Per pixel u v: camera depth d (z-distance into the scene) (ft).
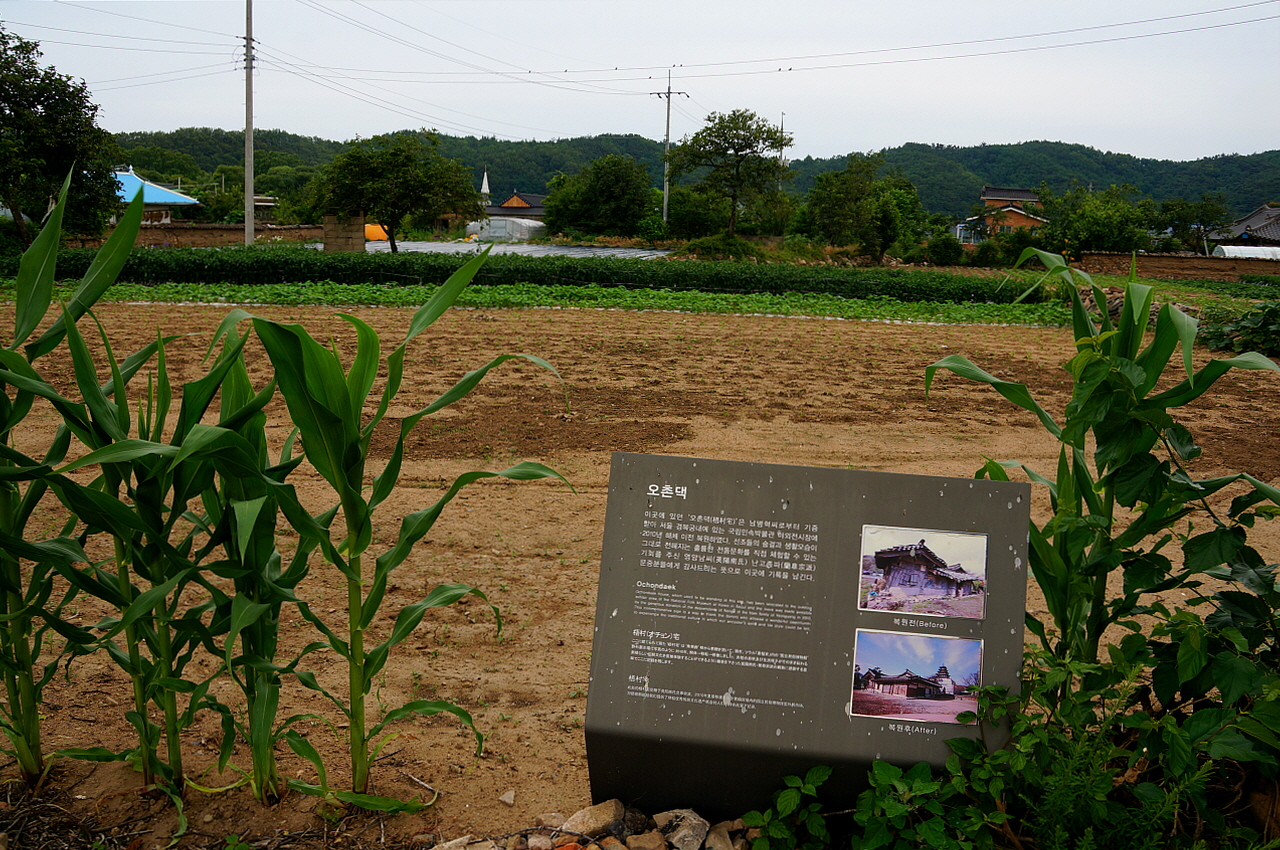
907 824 7.04
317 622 7.53
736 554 7.34
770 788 7.35
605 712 7.27
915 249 147.33
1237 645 6.64
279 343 6.55
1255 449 23.54
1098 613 8.02
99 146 88.02
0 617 7.24
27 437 21.27
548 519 16.65
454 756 9.03
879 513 7.27
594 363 33.94
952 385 31.50
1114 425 7.18
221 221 180.55
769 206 144.97
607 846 7.25
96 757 7.98
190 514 8.12
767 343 40.83
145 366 31.12
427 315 7.18
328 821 7.81
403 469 19.58
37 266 6.99
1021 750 6.57
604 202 186.09
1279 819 6.75
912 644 7.14
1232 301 81.41
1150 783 6.82
